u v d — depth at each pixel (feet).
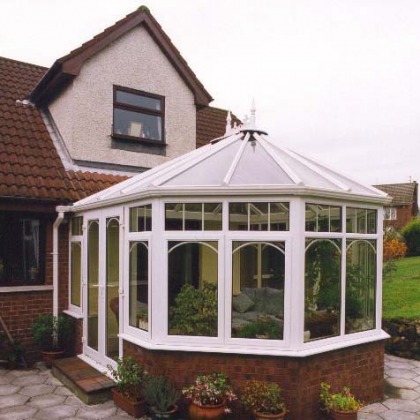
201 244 22.91
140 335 24.07
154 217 23.21
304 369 21.62
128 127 40.19
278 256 22.22
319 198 22.75
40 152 35.81
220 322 22.31
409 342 34.06
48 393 25.76
